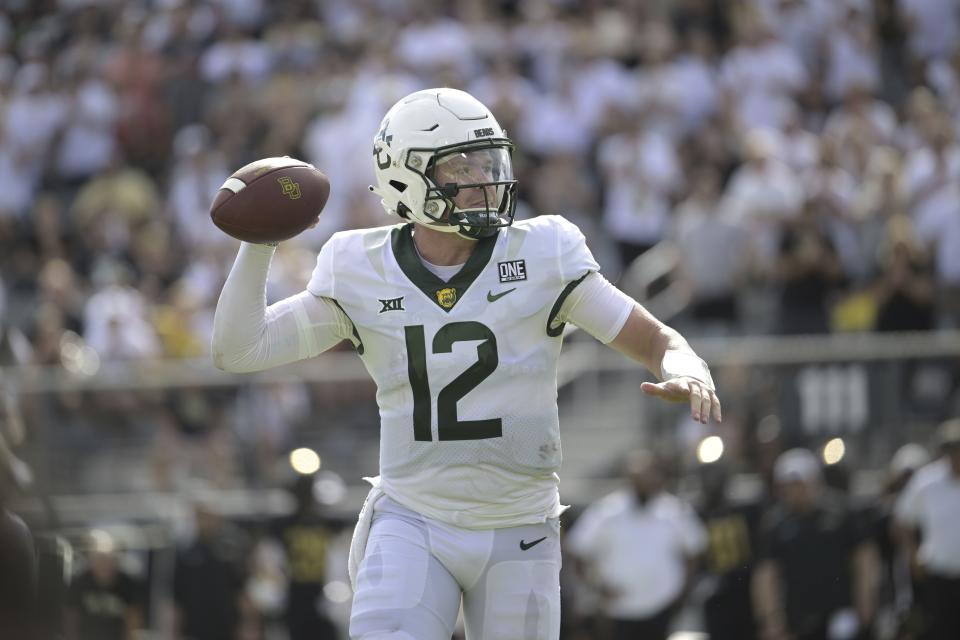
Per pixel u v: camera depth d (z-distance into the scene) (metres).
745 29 45.88
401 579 12.53
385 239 13.02
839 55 47.66
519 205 40.56
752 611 29.80
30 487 10.45
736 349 32.28
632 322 12.82
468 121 12.79
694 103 44.25
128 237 43.22
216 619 29.28
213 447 31.12
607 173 41.56
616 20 46.41
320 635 29.84
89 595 27.19
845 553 29.62
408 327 12.69
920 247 35.94
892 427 32.19
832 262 36.22
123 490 30.84
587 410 33.66
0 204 44.94
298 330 12.94
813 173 39.25
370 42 45.84
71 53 48.22
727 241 36.97
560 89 43.06
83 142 46.06
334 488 30.52
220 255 38.91
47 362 33.22
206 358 34.31
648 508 29.47
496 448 12.63
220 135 45.28
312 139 42.53
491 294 12.67
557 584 13.19
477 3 46.69
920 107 43.16
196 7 48.72
